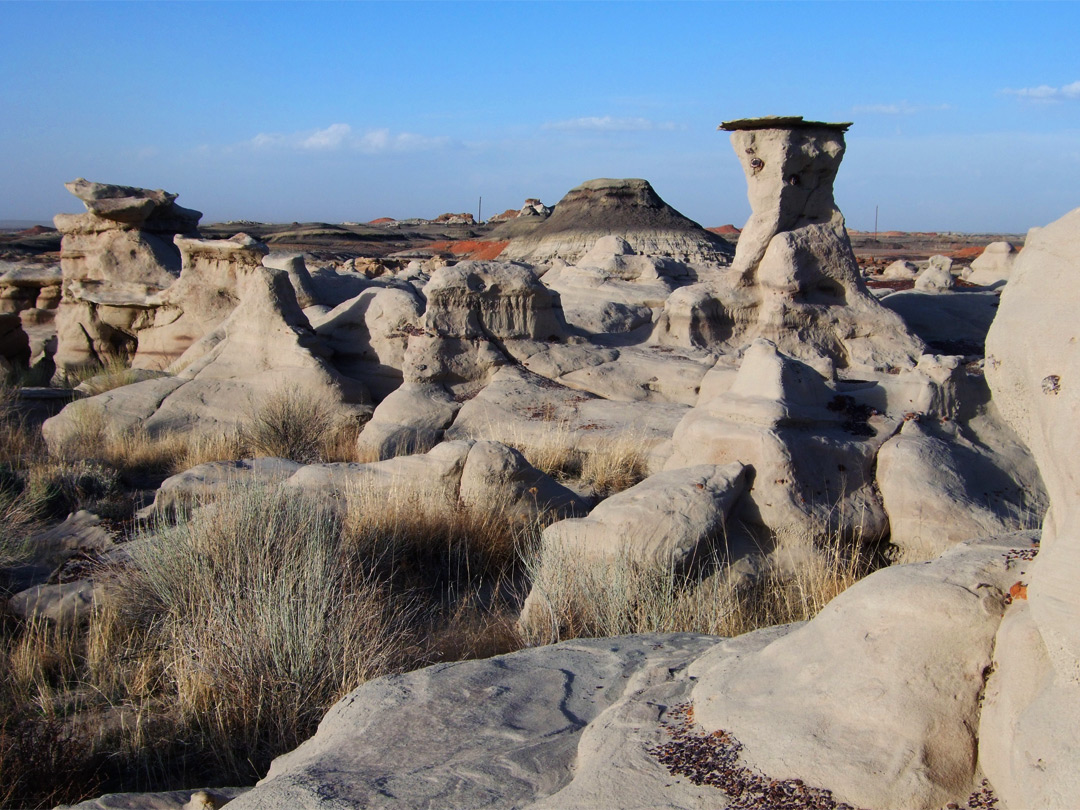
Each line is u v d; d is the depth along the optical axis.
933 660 2.38
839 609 2.67
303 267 16.89
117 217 20.19
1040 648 2.18
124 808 3.53
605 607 5.38
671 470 6.42
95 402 12.59
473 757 2.88
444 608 6.42
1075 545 2.04
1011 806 2.12
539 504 7.71
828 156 12.38
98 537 7.86
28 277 25.23
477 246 68.25
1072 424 2.09
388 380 13.13
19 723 4.71
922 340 12.62
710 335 13.21
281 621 5.23
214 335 15.55
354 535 6.89
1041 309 2.24
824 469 6.30
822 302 12.55
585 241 45.72
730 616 5.33
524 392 11.49
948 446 6.57
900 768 2.29
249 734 4.73
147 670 5.33
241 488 7.27
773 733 2.48
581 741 2.89
